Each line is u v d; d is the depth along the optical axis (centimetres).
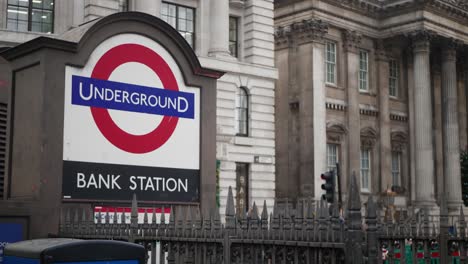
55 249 744
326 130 5088
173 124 1656
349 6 5238
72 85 1498
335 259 848
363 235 830
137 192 1576
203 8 4109
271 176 4347
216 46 4097
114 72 1563
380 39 5541
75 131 1495
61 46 1480
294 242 899
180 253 1131
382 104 5559
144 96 1608
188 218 1123
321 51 4975
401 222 1523
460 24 5716
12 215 1390
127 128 1572
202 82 1722
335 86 5216
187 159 1678
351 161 5219
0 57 1817
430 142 5403
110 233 1301
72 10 3422
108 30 1550
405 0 5334
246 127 4262
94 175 1513
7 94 1798
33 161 1477
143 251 812
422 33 5306
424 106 5388
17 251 805
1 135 1753
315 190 4769
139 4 3775
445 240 1348
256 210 986
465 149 6216
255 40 4325
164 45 1647
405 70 5844
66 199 1470
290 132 5041
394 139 5678
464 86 6281
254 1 4350
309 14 4928
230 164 4088
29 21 3353
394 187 5553
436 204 5491
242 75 4203
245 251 986
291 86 5062
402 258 1407
